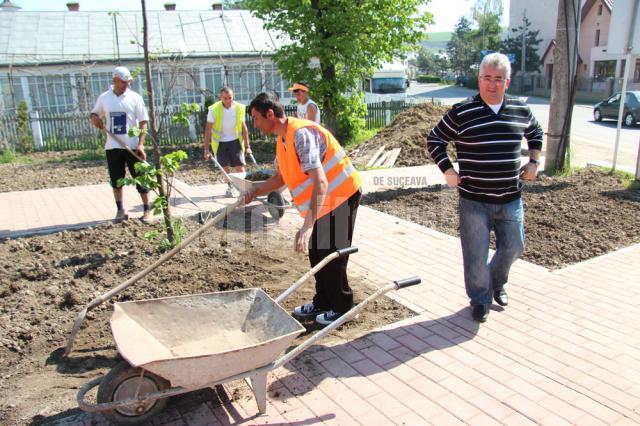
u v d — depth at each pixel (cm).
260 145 1792
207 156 906
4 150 1700
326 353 405
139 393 309
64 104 2058
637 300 489
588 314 462
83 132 1823
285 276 568
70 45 2123
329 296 447
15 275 566
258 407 331
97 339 434
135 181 591
